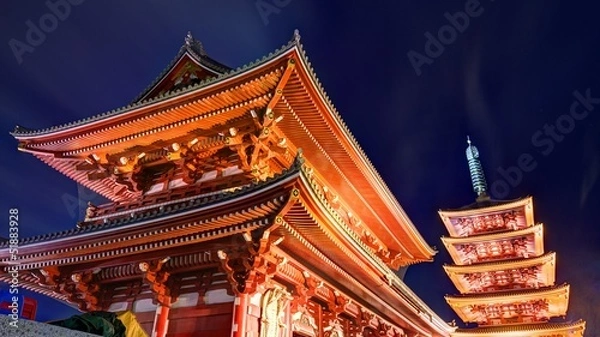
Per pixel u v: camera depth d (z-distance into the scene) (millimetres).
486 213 41094
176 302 13797
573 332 37781
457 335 40219
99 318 7055
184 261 13328
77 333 5266
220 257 12414
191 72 20609
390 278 17875
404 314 22156
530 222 40750
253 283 12375
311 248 13414
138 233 13180
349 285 16578
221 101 16172
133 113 17219
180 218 12453
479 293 41062
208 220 12125
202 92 15922
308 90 15398
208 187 16984
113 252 13953
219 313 12727
